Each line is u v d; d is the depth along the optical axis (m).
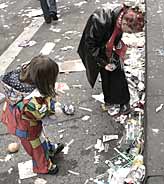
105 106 5.48
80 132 5.15
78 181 4.38
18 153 4.94
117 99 5.25
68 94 6.02
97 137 5.02
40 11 10.09
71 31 8.50
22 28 9.11
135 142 4.75
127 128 5.02
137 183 4.09
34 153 4.42
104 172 4.45
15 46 8.10
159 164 4.03
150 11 7.79
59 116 5.48
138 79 6.00
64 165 4.63
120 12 4.59
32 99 3.87
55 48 7.73
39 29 8.86
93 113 5.50
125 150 4.70
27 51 7.79
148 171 3.98
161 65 5.77
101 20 4.65
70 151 4.84
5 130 5.40
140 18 4.45
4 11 10.53
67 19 9.25
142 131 4.90
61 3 10.45
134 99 5.54
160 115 4.71
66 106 5.59
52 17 9.11
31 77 3.82
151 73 5.60
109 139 4.94
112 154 4.69
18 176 4.58
